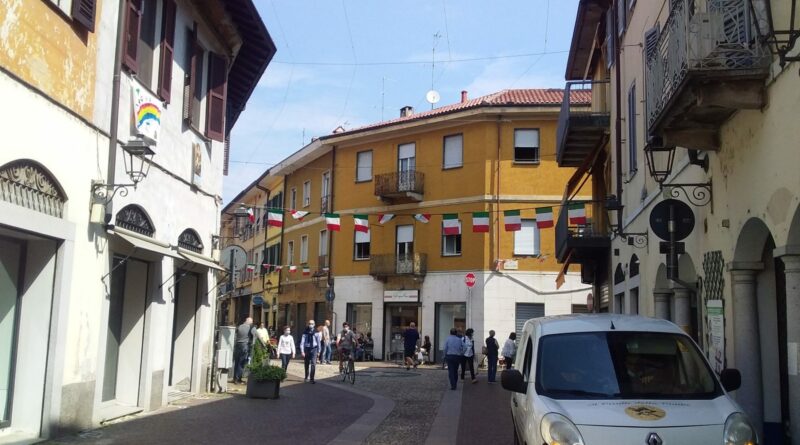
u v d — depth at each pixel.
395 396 17.53
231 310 59.41
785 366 8.40
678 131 9.28
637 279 15.07
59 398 9.17
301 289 42.00
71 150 9.29
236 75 18.36
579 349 6.79
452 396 17.53
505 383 6.71
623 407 5.84
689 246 10.99
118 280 12.08
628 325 7.09
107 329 11.09
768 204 7.48
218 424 11.29
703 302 10.20
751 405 8.45
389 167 35.97
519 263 31.98
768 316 8.59
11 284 8.92
